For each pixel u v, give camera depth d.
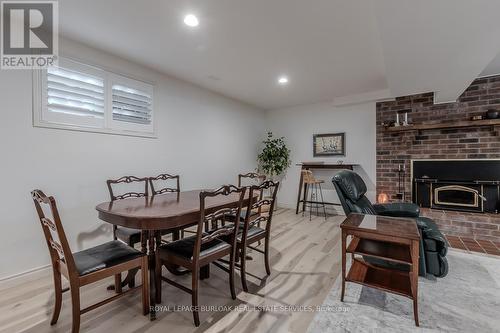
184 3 1.93
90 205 2.69
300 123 5.45
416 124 4.03
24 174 2.23
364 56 2.91
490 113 3.50
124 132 3.01
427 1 1.52
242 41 2.55
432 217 3.62
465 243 3.18
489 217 3.28
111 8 2.00
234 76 3.61
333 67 3.25
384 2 1.54
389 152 4.41
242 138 5.16
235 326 1.63
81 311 1.48
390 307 1.84
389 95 4.09
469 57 2.34
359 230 1.83
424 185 4.02
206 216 1.71
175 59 3.01
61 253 1.48
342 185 2.45
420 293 2.02
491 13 1.62
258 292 2.05
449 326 1.63
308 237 3.46
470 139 3.76
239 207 1.94
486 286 2.12
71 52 2.52
